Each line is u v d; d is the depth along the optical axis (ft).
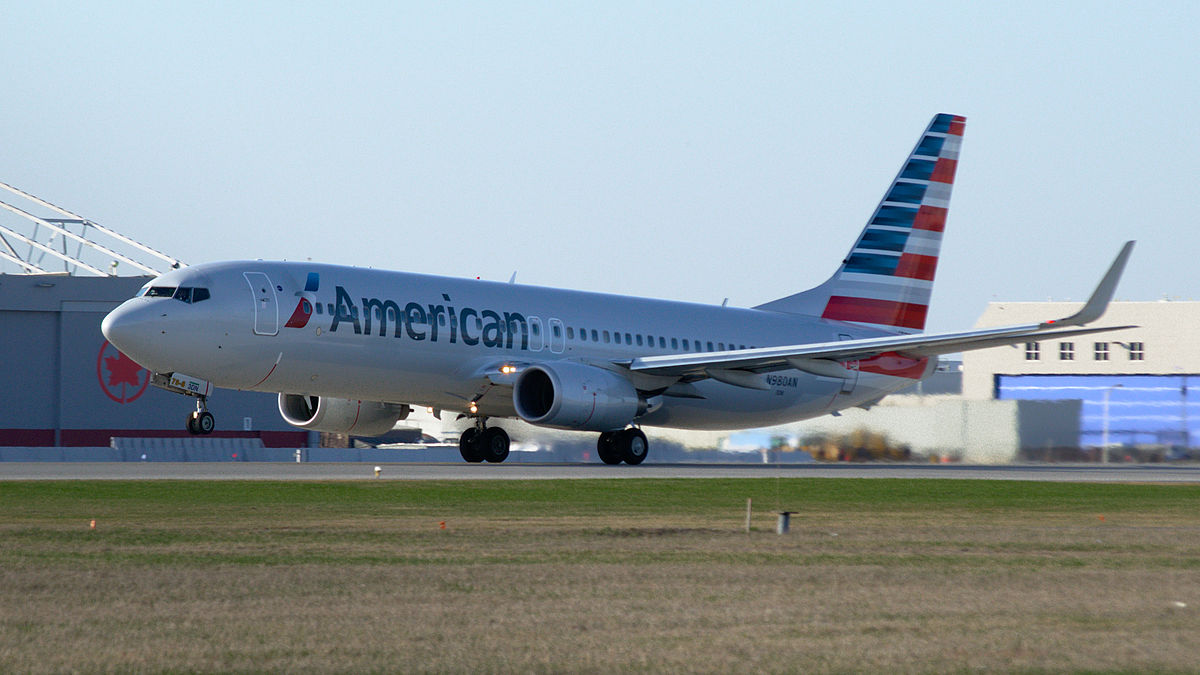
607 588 162.91
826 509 282.97
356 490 310.24
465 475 376.07
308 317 418.51
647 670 119.75
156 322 398.83
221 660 122.01
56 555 186.70
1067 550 209.67
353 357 428.15
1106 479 435.12
